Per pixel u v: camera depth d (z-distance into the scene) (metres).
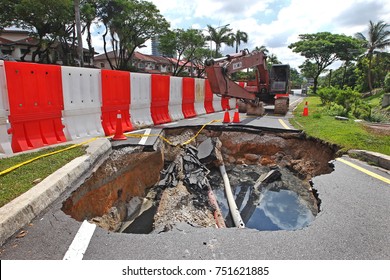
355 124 9.80
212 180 7.73
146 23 33.03
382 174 4.98
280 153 8.88
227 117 10.06
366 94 42.31
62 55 31.28
